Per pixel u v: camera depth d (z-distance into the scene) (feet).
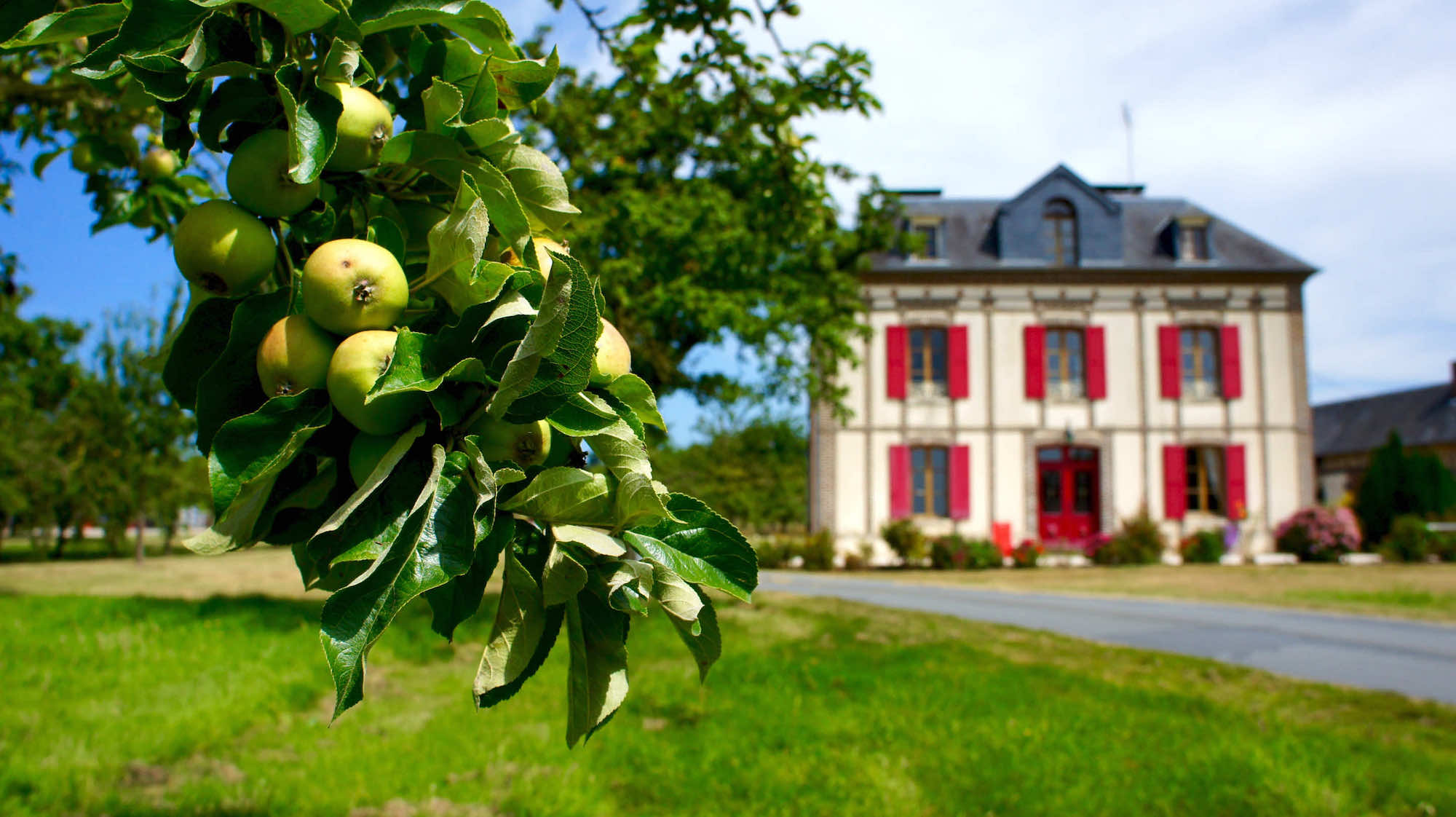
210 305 2.75
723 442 125.70
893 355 74.95
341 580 2.52
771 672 22.63
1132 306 75.46
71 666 20.98
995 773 14.67
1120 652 27.32
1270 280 75.25
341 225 2.87
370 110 2.75
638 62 10.35
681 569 2.70
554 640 2.76
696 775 14.42
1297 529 72.49
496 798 13.25
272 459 2.39
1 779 12.69
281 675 20.89
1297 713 19.89
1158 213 81.92
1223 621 36.19
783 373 46.11
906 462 73.87
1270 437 74.38
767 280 38.99
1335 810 13.07
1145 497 74.28
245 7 2.67
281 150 2.67
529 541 2.67
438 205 2.97
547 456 2.74
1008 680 22.29
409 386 2.23
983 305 75.66
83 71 2.52
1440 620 36.78
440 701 19.62
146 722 16.21
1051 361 76.07
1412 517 73.92
